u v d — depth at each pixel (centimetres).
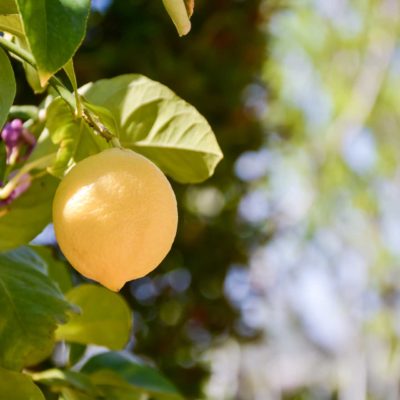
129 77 135
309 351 1129
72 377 152
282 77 905
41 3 90
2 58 106
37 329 127
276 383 1041
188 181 138
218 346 421
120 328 160
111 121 117
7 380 124
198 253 410
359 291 1017
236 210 426
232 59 398
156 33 361
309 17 922
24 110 150
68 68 108
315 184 952
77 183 97
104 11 354
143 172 99
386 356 1021
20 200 140
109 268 96
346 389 1014
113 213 95
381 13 959
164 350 391
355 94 987
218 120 403
